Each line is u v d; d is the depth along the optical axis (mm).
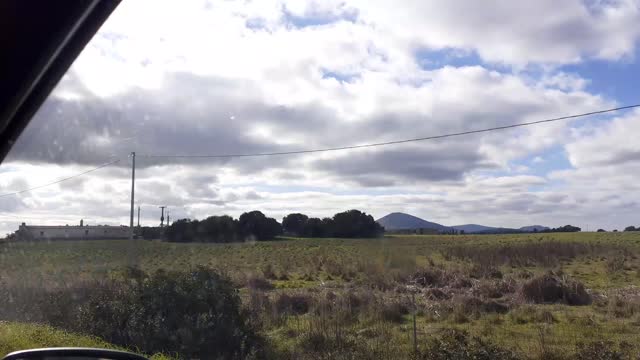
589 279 33219
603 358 12477
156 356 11258
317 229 40781
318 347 13938
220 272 16516
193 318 13664
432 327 17766
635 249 49469
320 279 31344
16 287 15727
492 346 12680
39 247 23797
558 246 48125
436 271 28688
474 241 52156
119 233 28828
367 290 22094
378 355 13023
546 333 16328
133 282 15641
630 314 19922
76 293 14992
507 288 25781
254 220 40062
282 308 19906
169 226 36594
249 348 13680
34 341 10688
